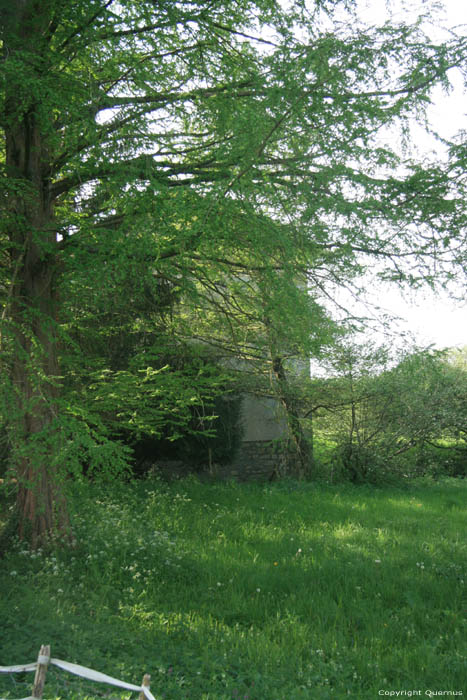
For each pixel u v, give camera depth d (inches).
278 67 273.3
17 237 303.9
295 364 617.9
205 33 296.2
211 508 449.7
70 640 186.2
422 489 595.8
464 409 629.3
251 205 255.8
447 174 303.0
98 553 303.6
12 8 252.5
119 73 291.0
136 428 405.4
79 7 259.4
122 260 255.6
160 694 160.7
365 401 595.8
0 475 343.0
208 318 470.6
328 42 265.7
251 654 200.8
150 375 395.5
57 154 307.3
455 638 228.8
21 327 276.5
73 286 299.3
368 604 260.8
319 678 187.2
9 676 155.6
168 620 227.0
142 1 271.3
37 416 287.4
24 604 212.7
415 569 308.8
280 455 640.4
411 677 195.3
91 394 378.0
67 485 280.7
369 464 608.7
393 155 301.6
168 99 291.7
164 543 323.6
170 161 323.0
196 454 565.6
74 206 349.4
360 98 285.4
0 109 267.4
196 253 318.7
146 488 493.7
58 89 259.4
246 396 654.5
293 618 239.1
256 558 319.0
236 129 260.8
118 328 452.1
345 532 385.4
